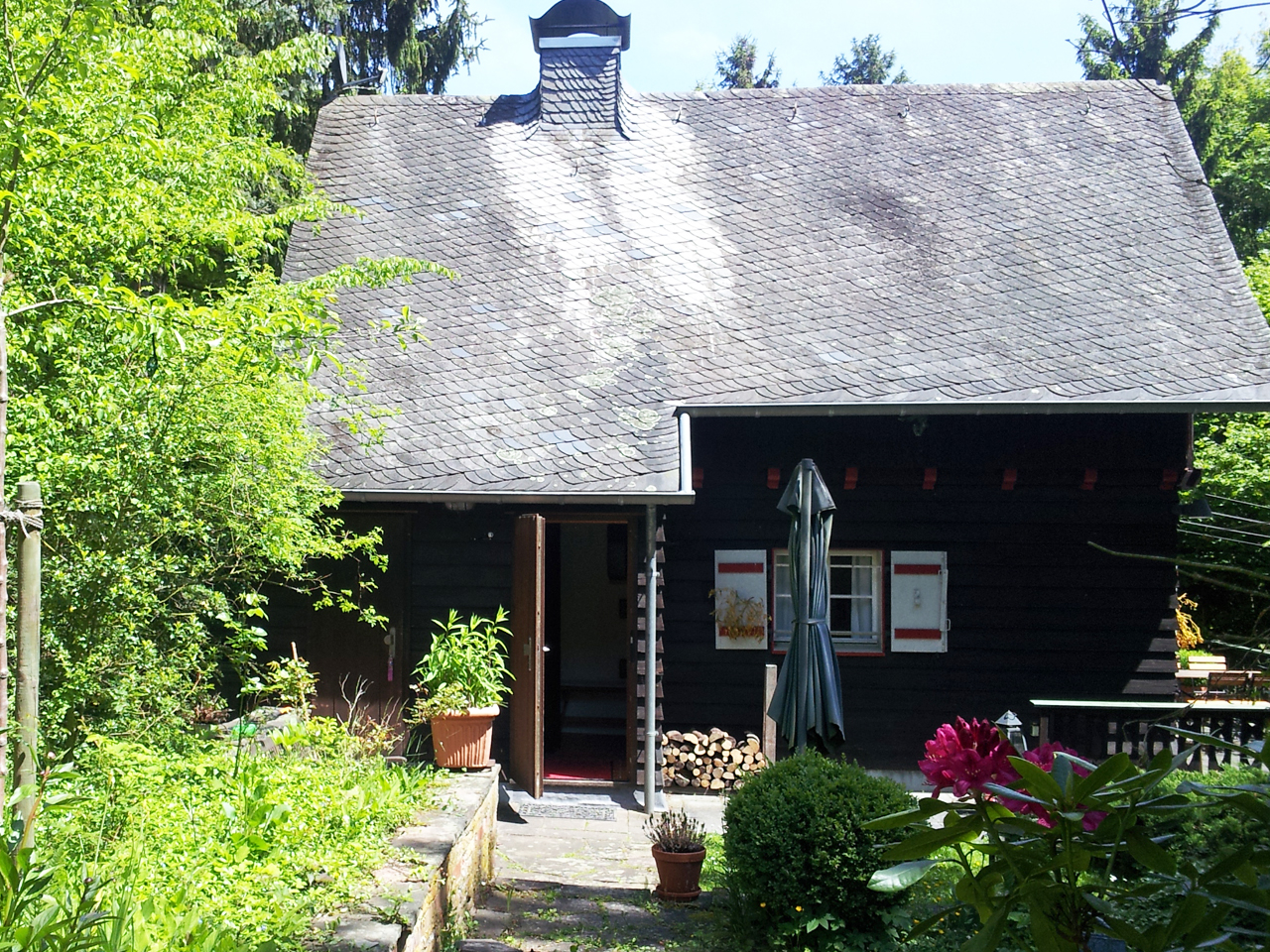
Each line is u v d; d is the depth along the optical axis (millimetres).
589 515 11133
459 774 8039
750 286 12812
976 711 11672
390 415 9742
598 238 13453
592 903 7285
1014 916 5391
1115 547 11641
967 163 14297
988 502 11766
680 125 14977
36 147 6152
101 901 3584
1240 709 8758
